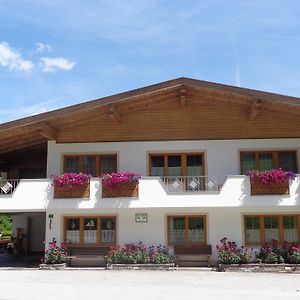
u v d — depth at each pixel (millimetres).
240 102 18500
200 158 19016
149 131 19078
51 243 17875
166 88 17281
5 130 17625
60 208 17438
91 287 12445
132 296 10914
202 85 17172
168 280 13875
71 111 17391
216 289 12078
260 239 17891
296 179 17000
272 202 16828
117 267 16875
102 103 17328
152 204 17156
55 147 19344
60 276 14984
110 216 18547
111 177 17375
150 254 17547
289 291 11766
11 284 13102
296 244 17312
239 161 18641
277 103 17500
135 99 18094
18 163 23672
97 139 19234
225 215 18094
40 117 17469
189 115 19047
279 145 18656
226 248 17156
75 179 17516
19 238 24250
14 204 17688
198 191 17156
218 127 18891
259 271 16125
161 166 19016
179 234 18250
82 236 18484
